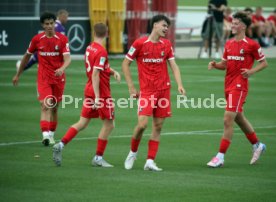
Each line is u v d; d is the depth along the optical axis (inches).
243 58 1283.2
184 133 1631.4
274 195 1052.5
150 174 1197.1
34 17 3376.0
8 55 3346.5
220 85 2593.5
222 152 1273.4
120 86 2504.9
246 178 1172.5
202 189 1087.6
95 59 1241.4
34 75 2787.9
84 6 3472.0
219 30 3661.4
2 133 1600.6
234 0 6358.3
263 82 2714.1
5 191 1062.4
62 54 1489.9
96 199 1018.7
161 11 3732.8
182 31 5068.9
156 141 1239.5
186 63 3430.1
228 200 1020.5
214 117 1876.2
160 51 1225.4
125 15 3612.2
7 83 2532.0
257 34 4301.2
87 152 1395.2
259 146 1302.9
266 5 6343.5
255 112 1972.2
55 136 1587.1
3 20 3316.9
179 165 1283.2
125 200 1014.4
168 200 1016.9
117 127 1700.3
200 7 5915.4
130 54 1233.4
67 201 1005.8
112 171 1219.2
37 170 1217.4
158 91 1228.5
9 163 1275.8
